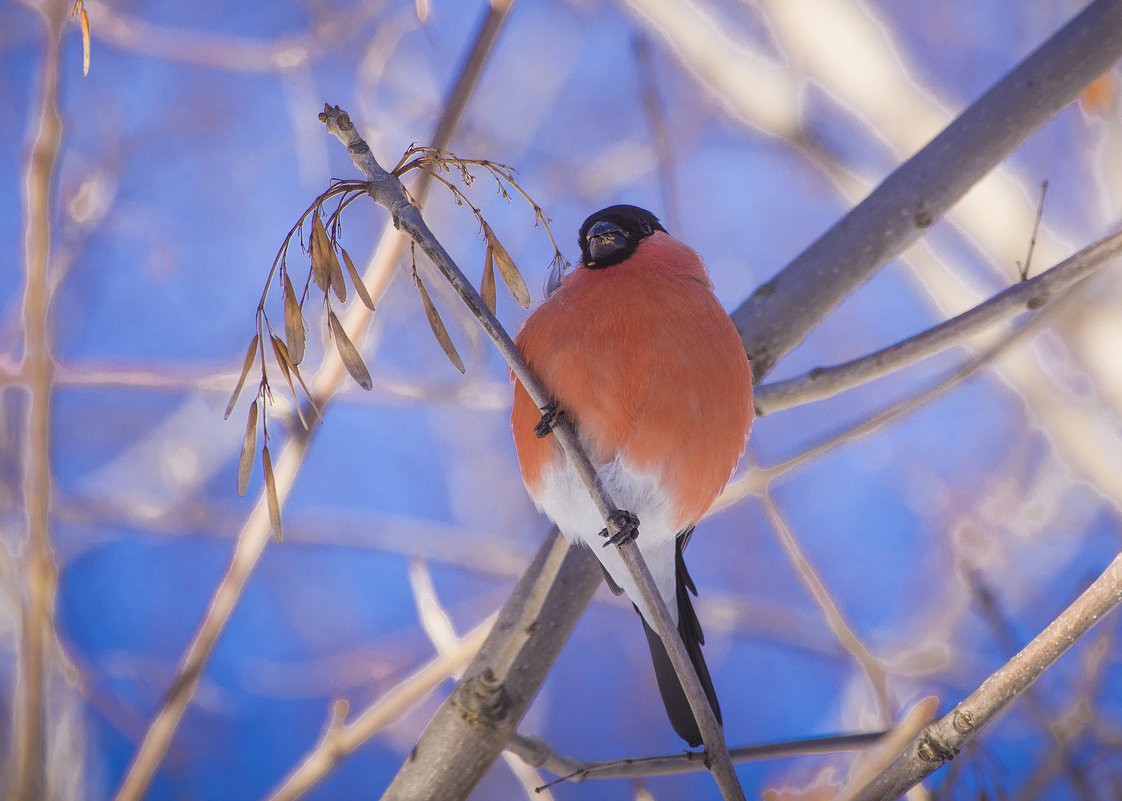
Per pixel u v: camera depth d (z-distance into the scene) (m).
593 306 5.36
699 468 5.36
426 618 5.38
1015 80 5.39
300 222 5.23
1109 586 5.21
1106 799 5.39
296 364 5.23
